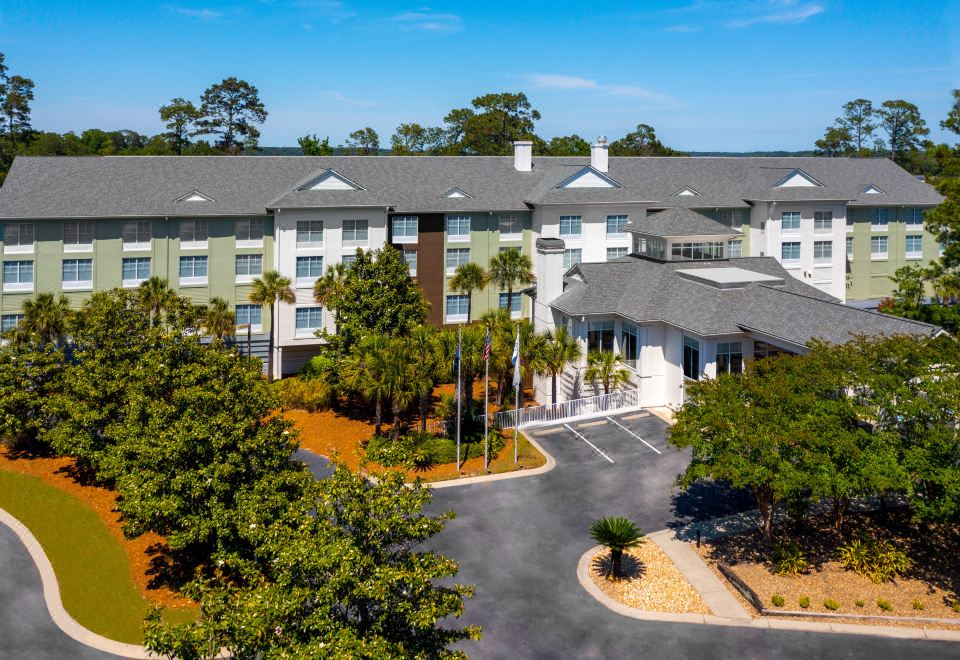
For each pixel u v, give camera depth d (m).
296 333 59.44
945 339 30.73
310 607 18.45
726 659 24.41
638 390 48.03
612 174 73.06
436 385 50.81
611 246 67.94
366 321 47.81
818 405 29.05
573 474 38.75
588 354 50.91
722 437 28.44
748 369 34.44
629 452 41.19
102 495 37.38
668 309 47.38
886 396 28.62
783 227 69.94
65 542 33.00
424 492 20.84
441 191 65.81
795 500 28.34
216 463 27.81
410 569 19.41
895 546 31.11
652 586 28.67
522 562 30.39
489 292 66.06
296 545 18.58
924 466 26.62
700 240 54.38
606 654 24.66
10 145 108.38
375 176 65.88
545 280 54.91
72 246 56.84
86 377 36.97
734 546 31.47
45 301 52.09
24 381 40.81
